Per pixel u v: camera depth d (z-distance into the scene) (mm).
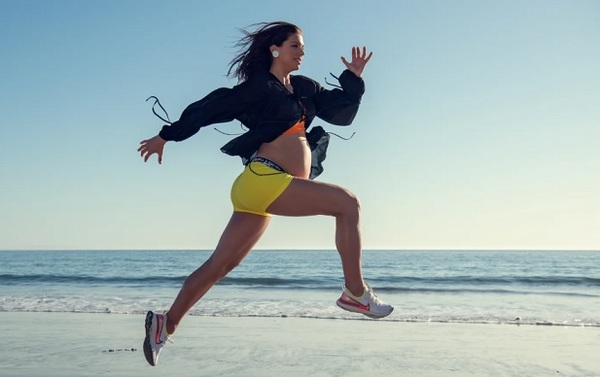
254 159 4004
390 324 11133
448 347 8609
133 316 12281
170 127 3930
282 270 37844
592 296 17500
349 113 4281
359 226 3889
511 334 9938
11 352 8078
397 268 41688
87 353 8008
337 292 18438
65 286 22188
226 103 3955
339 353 8102
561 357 7922
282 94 3988
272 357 7785
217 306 14148
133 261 57562
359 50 4324
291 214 3936
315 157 4336
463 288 20562
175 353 8039
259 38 4117
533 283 23547
